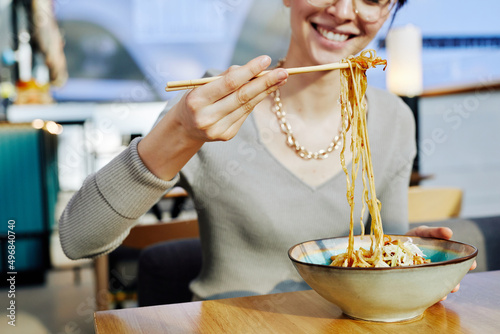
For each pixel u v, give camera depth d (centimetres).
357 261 83
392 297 71
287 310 84
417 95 340
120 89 618
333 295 75
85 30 600
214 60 643
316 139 125
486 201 505
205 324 79
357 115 92
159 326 78
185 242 167
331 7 109
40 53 551
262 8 620
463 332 72
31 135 419
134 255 285
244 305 86
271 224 118
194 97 77
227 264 121
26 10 535
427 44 484
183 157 90
